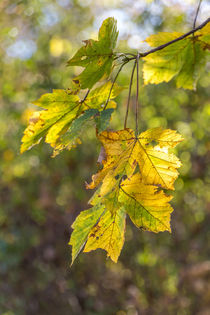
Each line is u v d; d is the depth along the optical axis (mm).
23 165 4145
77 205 4363
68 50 3893
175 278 4719
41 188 4234
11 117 3795
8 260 4172
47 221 4488
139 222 880
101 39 929
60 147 965
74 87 953
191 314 4621
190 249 4625
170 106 3846
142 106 3820
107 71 977
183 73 1329
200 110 3889
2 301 4176
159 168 866
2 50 3936
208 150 3986
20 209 4441
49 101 932
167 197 861
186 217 4523
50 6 3871
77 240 854
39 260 4535
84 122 855
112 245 882
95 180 850
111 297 4824
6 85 3850
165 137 866
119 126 3760
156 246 4648
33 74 3980
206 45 1238
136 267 4797
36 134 967
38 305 4465
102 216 863
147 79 1337
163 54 1266
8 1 3646
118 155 860
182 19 3332
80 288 4738
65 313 4559
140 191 858
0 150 3996
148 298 4832
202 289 4539
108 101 994
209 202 4270
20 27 3832
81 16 3924
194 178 4008
